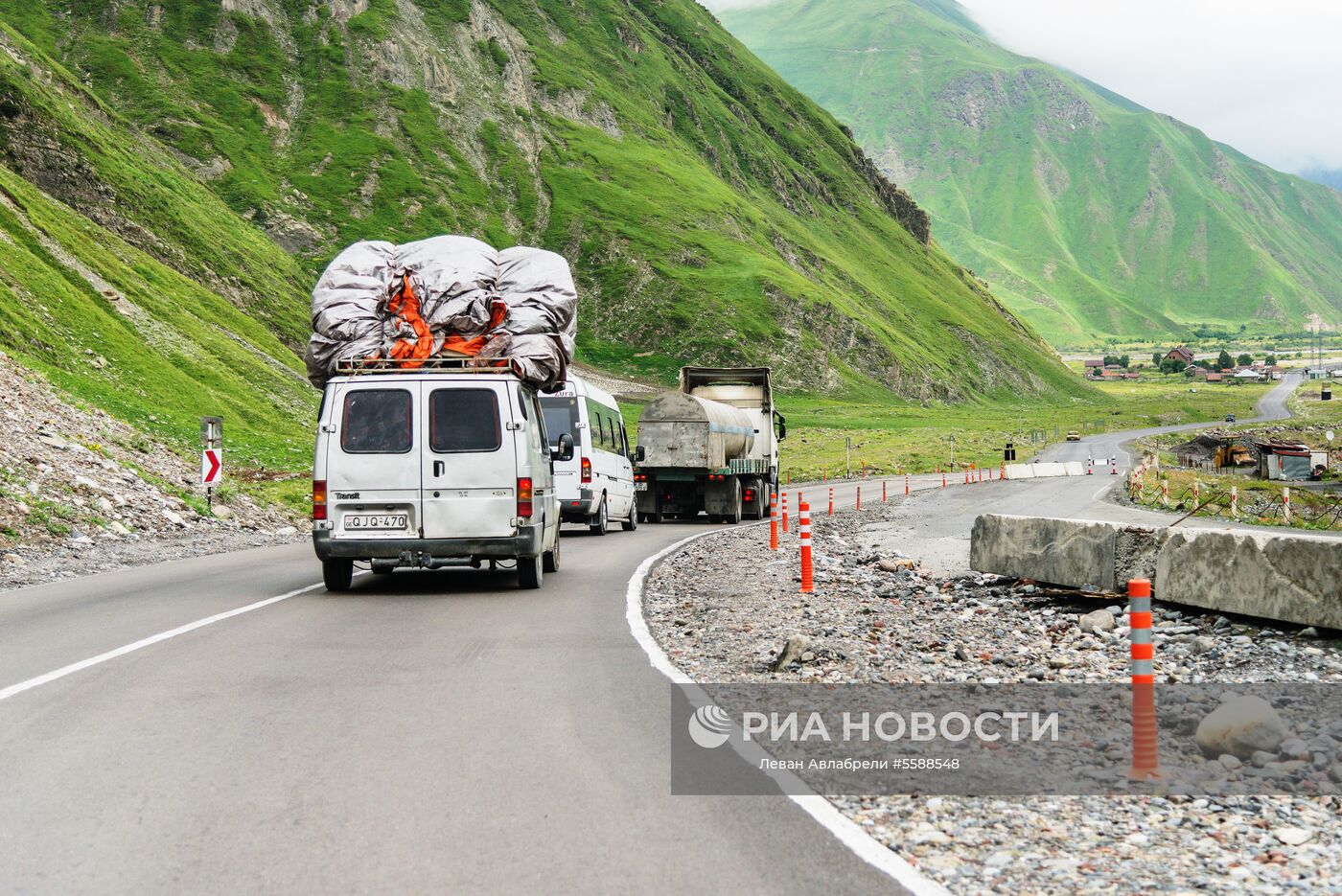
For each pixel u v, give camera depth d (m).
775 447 39.25
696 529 29.66
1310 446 126.31
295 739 6.82
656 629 11.53
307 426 55.62
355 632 10.93
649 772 6.20
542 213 197.50
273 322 92.81
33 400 26.23
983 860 5.04
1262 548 11.73
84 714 7.43
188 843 5.01
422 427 13.73
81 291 52.50
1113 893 4.67
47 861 4.79
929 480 65.94
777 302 186.00
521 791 5.83
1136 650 6.44
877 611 13.41
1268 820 5.70
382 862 4.80
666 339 175.12
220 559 18.73
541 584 14.95
